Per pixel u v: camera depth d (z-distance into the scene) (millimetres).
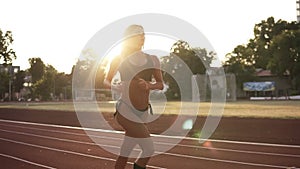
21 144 13172
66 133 17156
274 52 73625
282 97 68562
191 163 8617
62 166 8430
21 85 115625
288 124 16484
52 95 92688
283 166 8109
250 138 13492
